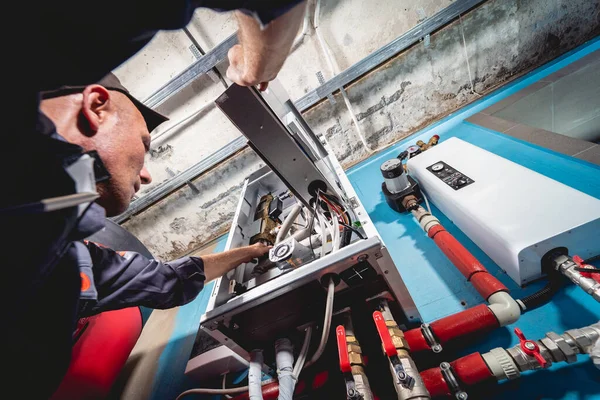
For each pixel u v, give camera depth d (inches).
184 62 74.2
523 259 30.0
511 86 74.0
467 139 64.3
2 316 12.5
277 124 28.7
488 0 65.9
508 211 33.9
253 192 63.0
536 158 48.3
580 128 64.2
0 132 9.8
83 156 11.3
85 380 40.4
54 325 18.8
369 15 69.0
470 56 72.6
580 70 59.7
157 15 9.6
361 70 71.1
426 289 40.5
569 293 30.7
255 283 36.3
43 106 17.1
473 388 28.1
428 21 65.8
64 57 10.4
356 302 32.4
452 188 42.6
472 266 33.0
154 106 76.2
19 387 19.0
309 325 32.2
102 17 9.5
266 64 14.8
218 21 69.4
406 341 26.8
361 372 26.2
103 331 47.5
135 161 22.4
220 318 30.3
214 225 101.6
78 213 10.7
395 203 55.4
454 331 27.9
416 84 76.3
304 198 36.5
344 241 32.1
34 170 10.4
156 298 30.0
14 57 9.5
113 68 11.6
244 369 45.7
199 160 88.5
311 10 68.4
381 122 82.3
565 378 25.5
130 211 93.0
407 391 23.4
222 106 26.1
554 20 68.4
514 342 29.8
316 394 33.4
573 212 29.4
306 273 27.3
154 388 53.6
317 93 74.7
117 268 29.1
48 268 12.0
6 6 8.7
